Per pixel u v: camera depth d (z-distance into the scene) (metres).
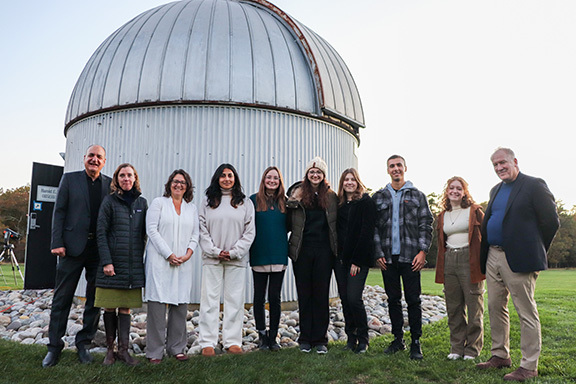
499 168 3.99
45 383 3.48
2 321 6.26
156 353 4.11
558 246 45.84
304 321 4.55
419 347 4.25
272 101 7.30
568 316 6.57
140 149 7.13
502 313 3.98
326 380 3.69
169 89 7.02
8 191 43.72
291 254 4.57
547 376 3.65
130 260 4.07
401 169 4.54
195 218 4.50
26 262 8.50
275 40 7.86
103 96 7.48
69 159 8.41
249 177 7.12
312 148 7.75
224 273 4.60
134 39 7.71
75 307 7.16
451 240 4.41
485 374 3.75
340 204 4.63
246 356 4.24
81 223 4.09
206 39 7.36
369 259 4.34
